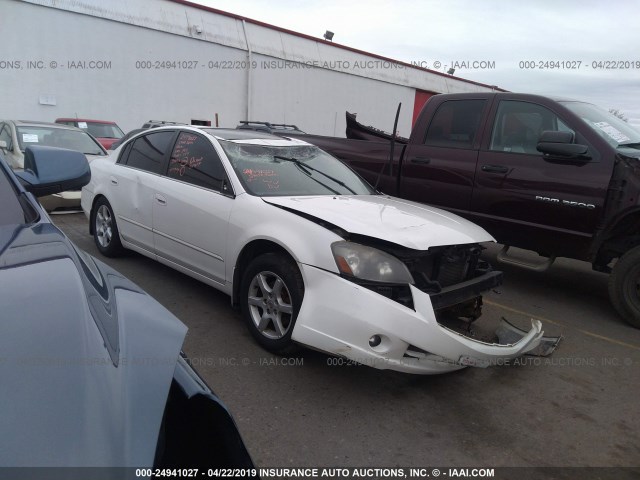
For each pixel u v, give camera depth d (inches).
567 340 179.0
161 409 51.3
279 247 142.3
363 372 142.4
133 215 201.2
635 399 139.9
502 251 224.7
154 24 697.0
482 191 219.6
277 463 102.5
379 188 254.2
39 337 49.6
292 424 115.9
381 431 116.2
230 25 792.3
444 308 134.0
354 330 118.5
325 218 133.1
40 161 94.3
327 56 922.1
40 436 40.7
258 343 149.3
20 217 77.6
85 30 639.1
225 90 791.7
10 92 595.5
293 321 134.6
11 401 42.5
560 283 249.9
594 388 144.8
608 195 187.5
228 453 59.9
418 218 148.7
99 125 568.7
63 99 635.5
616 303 193.9
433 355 122.0
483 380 145.6
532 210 206.5
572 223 196.7
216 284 164.6
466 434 118.0
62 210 314.3
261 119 843.4
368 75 999.0
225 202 158.1
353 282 122.0
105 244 226.2
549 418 127.6
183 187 175.5
